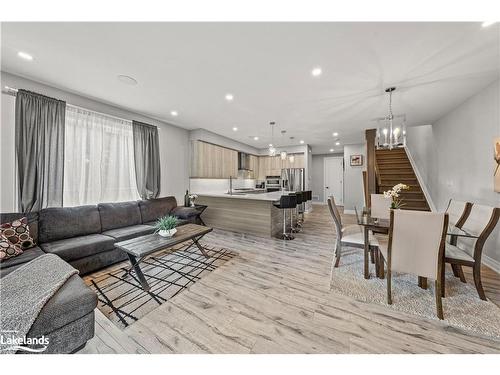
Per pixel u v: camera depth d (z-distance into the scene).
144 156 3.92
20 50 1.92
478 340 1.43
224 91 2.81
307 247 3.46
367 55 1.97
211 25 1.58
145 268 2.63
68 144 2.92
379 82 2.52
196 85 2.63
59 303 1.22
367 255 2.34
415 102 3.17
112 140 3.46
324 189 9.27
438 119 4.09
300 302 1.89
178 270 2.57
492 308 1.75
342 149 8.03
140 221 3.56
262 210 4.20
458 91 2.79
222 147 5.80
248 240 3.87
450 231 2.21
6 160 2.36
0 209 2.32
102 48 1.89
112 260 2.67
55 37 1.73
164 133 4.44
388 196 2.55
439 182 4.12
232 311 1.76
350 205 6.88
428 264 1.71
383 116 3.84
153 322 1.63
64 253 2.21
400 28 1.60
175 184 4.72
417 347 1.37
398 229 1.81
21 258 1.97
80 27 1.61
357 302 1.89
